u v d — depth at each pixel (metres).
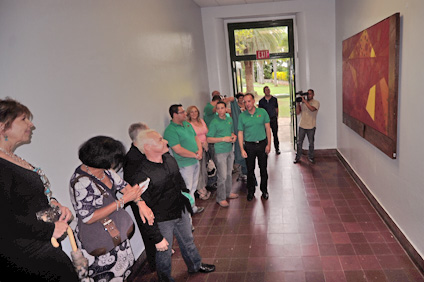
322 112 6.50
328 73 6.32
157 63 3.84
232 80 7.17
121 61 2.97
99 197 1.87
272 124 6.70
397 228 3.24
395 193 3.29
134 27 3.27
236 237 3.61
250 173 4.48
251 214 4.14
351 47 4.70
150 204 2.35
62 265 1.62
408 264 2.85
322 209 4.11
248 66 8.48
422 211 2.68
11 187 1.39
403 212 3.10
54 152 2.05
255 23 6.71
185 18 5.19
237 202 4.56
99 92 2.60
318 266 2.95
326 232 3.53
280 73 11.90
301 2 6.13
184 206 2.59
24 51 1.85
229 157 4.51
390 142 3.20
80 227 1.88
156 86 3.78
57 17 2.15
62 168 2.13
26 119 1.52
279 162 6.30
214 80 6.82
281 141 8.01
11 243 1.39
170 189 2.41
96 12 2.61
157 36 3.88
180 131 3.81
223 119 4.28
